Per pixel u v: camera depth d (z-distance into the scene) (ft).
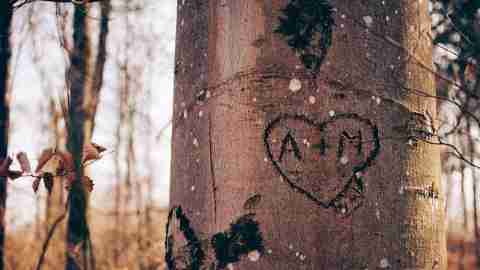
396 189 5.03
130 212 38.24
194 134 5.54
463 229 25.75
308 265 4.83
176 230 5.61
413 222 5.06
